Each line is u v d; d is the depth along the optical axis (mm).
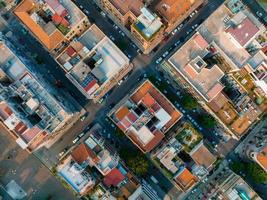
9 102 130250
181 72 140000
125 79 154875
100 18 154750
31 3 138250
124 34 154375
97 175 143625
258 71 140000
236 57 139125
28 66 141625
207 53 139875
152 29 141250
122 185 143250
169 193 156500
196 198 156625
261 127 156500
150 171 156250
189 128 145500
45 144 153750
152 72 155375
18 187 156000
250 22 134625
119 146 155375
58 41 140875
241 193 142750
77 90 155250
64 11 137500
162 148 144875
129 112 141375
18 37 154000
